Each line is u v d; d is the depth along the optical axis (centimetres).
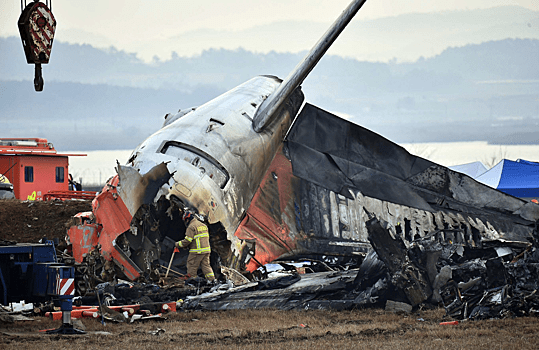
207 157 6175
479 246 6612
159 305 5128
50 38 5962
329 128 7150
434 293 5031
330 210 6931
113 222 5606
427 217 6750
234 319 4744
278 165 7094
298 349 3481
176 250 6675
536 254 4847
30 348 3469
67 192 10675
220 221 5991
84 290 5188
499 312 4581
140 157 6112
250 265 6825
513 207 6806
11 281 4684
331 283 5547
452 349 3384
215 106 6969
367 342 3700
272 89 7988
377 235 5166
